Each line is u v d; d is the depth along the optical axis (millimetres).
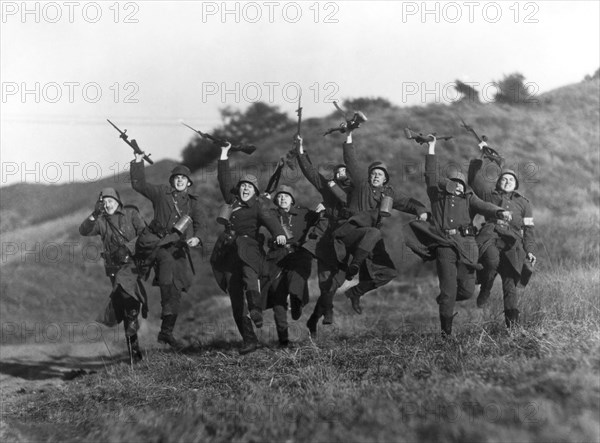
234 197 10555
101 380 9742
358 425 5734
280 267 10492
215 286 24859
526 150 34250
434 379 6496
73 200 35219
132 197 34375
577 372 6062
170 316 10875
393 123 37719
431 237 9758
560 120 38281
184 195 11031
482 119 37406
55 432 7109
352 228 9766
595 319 9312
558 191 29375
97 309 23734
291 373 8078
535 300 10977
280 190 10477
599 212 25500
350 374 7672
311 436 5637
